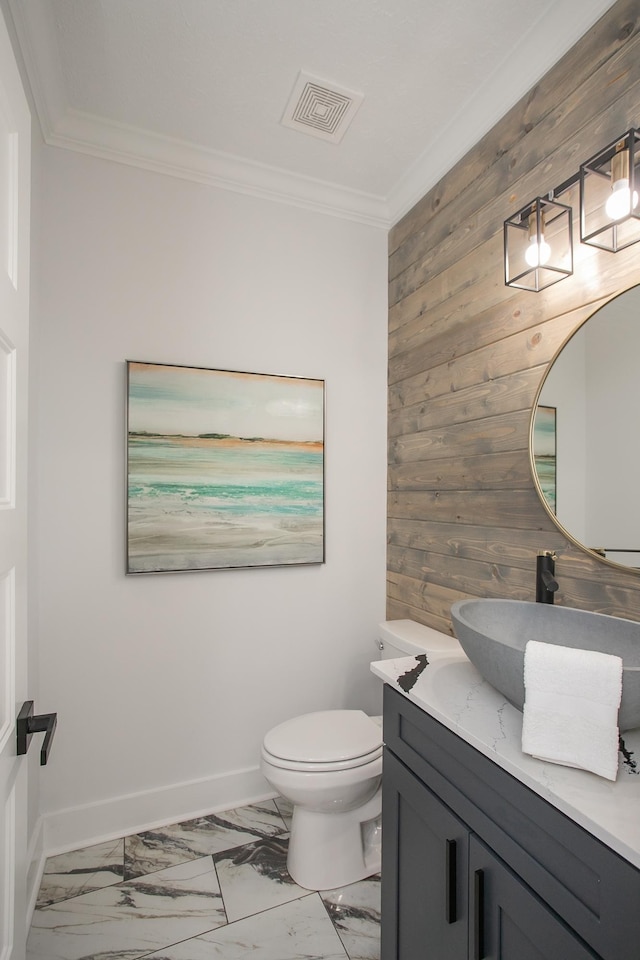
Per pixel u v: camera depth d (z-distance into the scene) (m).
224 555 2.04
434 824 1.07
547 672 0.88
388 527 2.37
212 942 1.42
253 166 2.06
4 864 0.79
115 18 1.42
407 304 2.24
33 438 1.67
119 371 1.90
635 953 0.65
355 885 1.64
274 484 2.13
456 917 0.99
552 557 1.39
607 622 1.18
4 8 1.24
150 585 1.94
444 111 1.78
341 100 1.73
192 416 1.99
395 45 1.51
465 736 0.97
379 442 2.38
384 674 1.29
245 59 1.56
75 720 1.82
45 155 1.80
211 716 2.03
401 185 2.20
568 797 0.76
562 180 1.45
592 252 1.36
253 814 2.00
